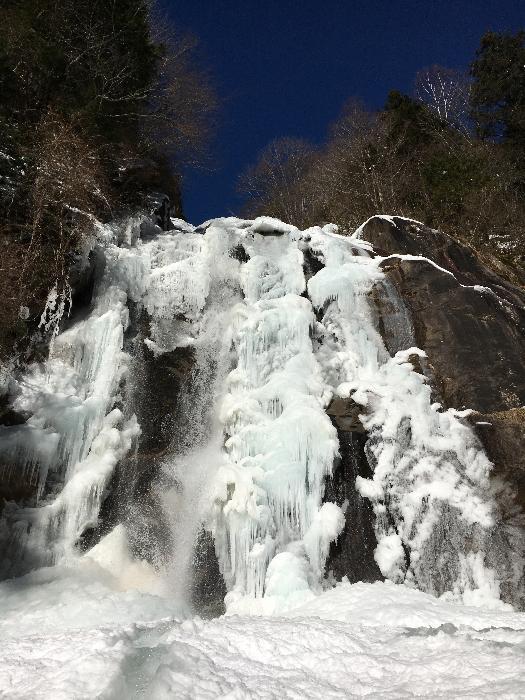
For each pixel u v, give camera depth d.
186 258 11.23
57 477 8.19
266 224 11.66
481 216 19.83
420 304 11.02
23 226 9.78
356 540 7.99
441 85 28.33
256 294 10.67
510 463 8.75
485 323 10.77
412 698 3.18
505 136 26.02
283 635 4.37
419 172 23.53
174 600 7.04
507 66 26.66
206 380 9.73
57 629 5.81
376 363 10.23
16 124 10.83
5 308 8.78
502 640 4.11
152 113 17.50
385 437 8.75
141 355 9.70
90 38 13.69
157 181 15.20
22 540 7.60
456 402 9.87
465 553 8.12
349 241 12.62
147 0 17.52
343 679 3.64
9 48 11.28
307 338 9.93
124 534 8.02
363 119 28.86
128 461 8.55
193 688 3.44
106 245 10.92
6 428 8.10
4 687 3.38
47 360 9.26
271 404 8.90
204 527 8.02
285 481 7.95
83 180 10.90
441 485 8.51
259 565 7.35
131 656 3.85
